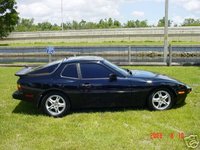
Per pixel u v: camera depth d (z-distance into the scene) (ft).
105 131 19.72
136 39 164.86
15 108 25.85
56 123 21.75
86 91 23.17
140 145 17.38
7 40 184.44
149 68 48.03
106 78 23.40
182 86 23.86
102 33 171.63
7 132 20.06
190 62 53.16
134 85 23.27
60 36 177.06
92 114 23.38
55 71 23.63
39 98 23.30
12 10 173.78
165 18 52.19
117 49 61.77
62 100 23.36
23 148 17.56
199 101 26.37
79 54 64.64
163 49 57.67
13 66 57.00
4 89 33.60
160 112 23.31
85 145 17.61
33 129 20.54
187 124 20.59
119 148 17.07
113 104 23.52
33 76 23.65
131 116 22.49
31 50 66.49
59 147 17.49
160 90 23.61
